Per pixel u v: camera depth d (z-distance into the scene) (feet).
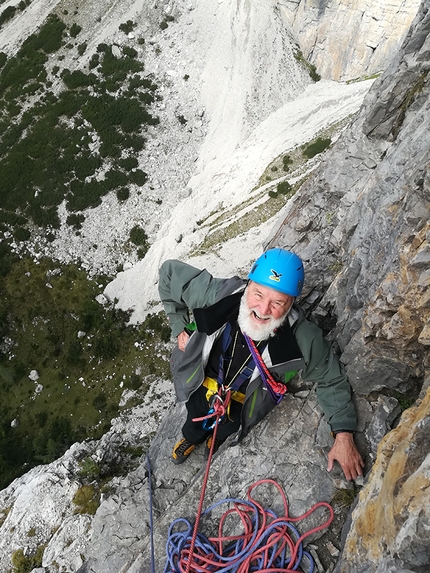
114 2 165.37
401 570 11.08
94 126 141.79
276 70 152.35
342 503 17.63
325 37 152.15
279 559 16.88
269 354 15.90
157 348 105.60
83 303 116.37
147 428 67.56
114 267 123.54
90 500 29.35
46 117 145.07
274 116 145.28
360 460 17.84
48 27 164.25
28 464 96.48
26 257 124.77
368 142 25.61
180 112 148.05
